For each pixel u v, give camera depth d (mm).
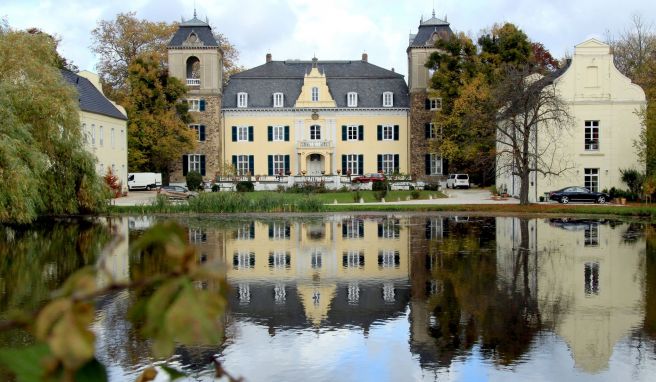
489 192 67188
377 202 55062
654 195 49719
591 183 52469
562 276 20406
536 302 16969
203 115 79125
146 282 1800
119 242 1876
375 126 81438
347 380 11391
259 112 81062
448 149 68750
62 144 34969
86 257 23828
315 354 12820
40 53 35656
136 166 70375
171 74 77875
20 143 29500
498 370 11859
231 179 74562
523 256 24625
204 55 78375
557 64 81125
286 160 81438
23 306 15828
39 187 33031
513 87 46438
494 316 15617
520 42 69312
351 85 82438
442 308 16484
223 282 1860
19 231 32656
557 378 11406
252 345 13383
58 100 33750
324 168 81625
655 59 63062
